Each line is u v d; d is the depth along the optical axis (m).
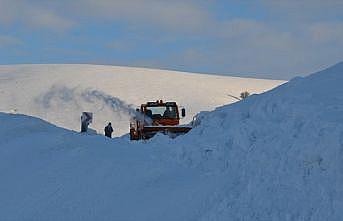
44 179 28.47
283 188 23.02
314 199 21.83
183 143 31.83
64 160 30.47
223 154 28.84
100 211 25.00
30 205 26.05
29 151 32.91
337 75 33.75
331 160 22.56
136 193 26.45
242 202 23.23
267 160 24.91
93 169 29.00
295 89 32.50
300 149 23.84
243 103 35.31
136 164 29.72
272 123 28.09
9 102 176.50
